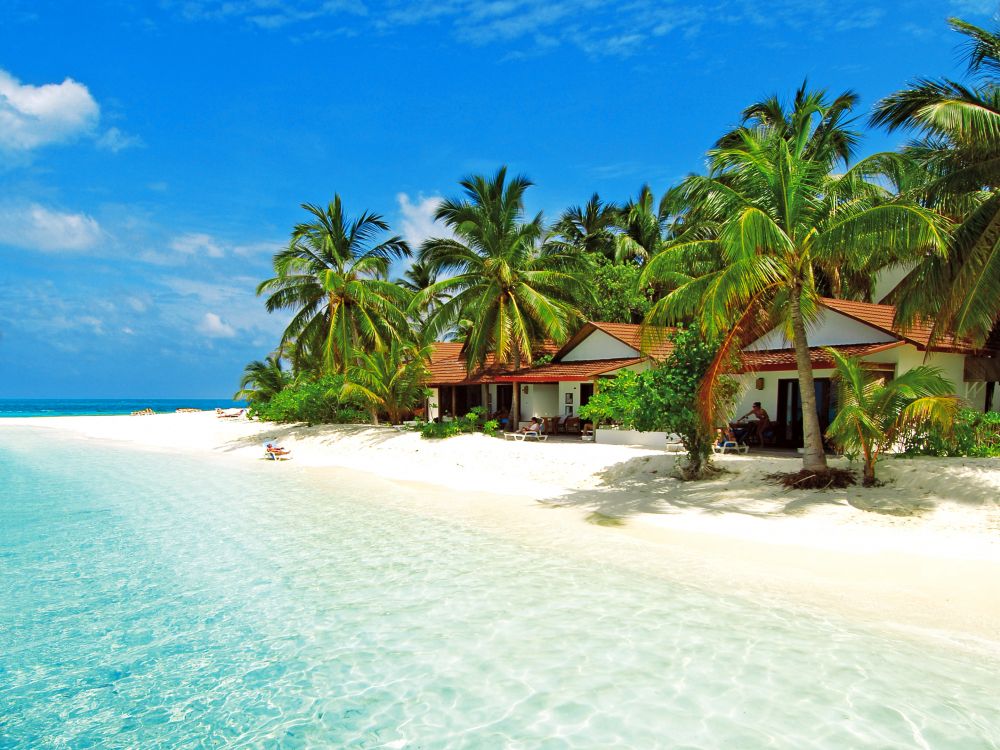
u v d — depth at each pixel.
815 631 7.05
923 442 13.55
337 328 30.94
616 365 23.70
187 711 5.79
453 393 32.06
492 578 9.27
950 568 8.73
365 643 7.10
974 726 5.09
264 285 30.58
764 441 19.78
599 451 19.41
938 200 14.23
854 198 12.80
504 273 26.53
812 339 20.00
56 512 14.95
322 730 5.39
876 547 9.84
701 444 15.26
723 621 7.39
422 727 5.36
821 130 23.11
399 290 30.81
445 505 15.04
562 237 41.66
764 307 13.80
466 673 6.29
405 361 29.12
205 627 7.68
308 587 9.08
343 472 21.36
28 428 50.72
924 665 6.17
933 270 13.48
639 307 34.16
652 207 38.91
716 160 13.77
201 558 10.73
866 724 5.15
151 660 6.83
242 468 23.16
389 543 11.48
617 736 5.08
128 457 28.20
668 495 14.34
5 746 5.29
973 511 10.62
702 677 6.04
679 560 9.89
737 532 11.21
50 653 7.04
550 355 30.30
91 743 5.32
